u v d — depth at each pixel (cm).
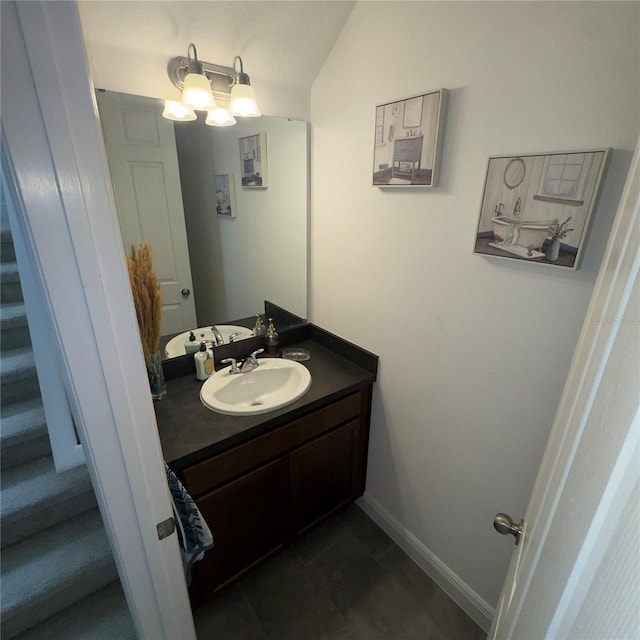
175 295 162
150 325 140
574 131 90
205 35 128
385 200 144
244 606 153
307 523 174
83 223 51
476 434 135
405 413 161
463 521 148
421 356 147
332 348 191
